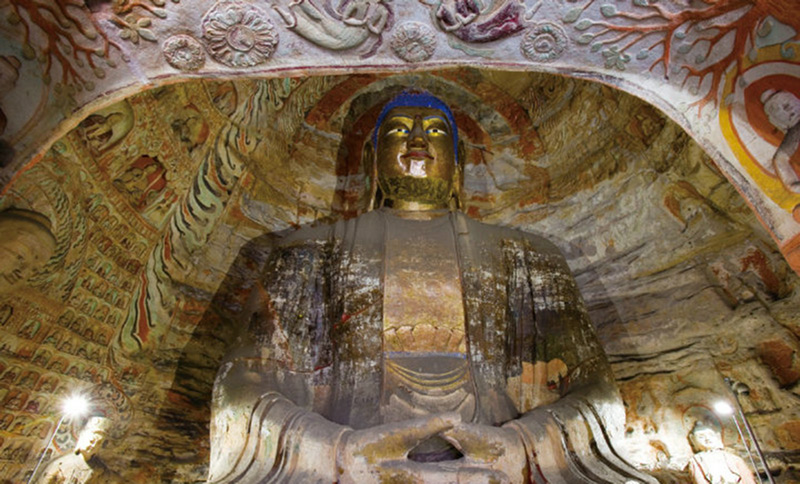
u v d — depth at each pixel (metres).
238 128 5.85
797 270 3.03
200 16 3.08
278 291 4.88
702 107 3.29
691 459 4.48
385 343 4.41
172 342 5.16
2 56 3.00
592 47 3.29
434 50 3.33
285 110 6.68
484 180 7.07
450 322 4.55
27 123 3.10
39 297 3.84
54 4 2.93
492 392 4.36
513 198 6.82
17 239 3.48
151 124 4.58
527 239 5.45
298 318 4.80
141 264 4.81
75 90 3.19
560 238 6.28
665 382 5.07
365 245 5.09
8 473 3.71
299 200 6.62
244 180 6.06
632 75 3.39
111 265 4.49
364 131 7.30
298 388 4.43
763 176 3.09
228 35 3.16
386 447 3.44
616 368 5.39
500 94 7.29
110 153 4.24
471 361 4.43
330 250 5.24
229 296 5.63
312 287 5.03
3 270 3.46
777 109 2.96
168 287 5.21
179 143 5.01
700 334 5.02
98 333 4.41
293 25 3.16
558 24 3.21
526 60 3.40
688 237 5.34
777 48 2.90
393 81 7.43
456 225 5.33
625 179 5.93
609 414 4.04
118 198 4.46
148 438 4.70
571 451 3.70
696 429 4.58
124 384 4.65
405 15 3.18
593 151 6.33
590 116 6.41
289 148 6.80
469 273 4.91
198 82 5.04
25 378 3.81
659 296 5.38
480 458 3.51
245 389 4.05
